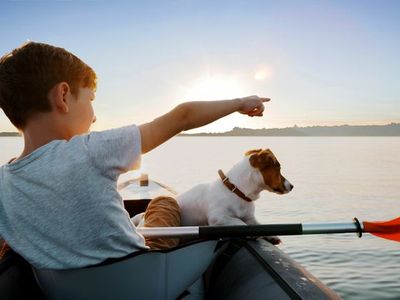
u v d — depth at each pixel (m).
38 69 1.14
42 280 1.32
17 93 1.16
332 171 28.77
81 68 1.23
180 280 1.42
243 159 2.75
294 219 10.19
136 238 1.24
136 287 1.27
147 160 39.28
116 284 1.24
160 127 1.20
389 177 24.11
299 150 73.06
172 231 1.69
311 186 18.78
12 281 1.37
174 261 1.37
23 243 1.18
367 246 7.00
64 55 1.19
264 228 1.79
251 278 1.63
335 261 6.18
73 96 1.21
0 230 1.20
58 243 1.15
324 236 7.75
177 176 21.08
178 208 2.33
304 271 1.56
